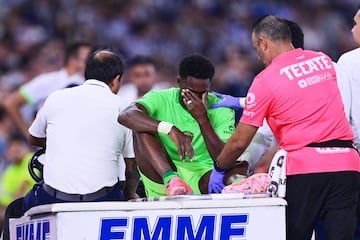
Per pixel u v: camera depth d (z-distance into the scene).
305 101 17.31
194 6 62.47
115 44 59.06
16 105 29.23
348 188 17.38
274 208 16.25
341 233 17.39
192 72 18.59
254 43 18.11
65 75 28.52
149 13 61.66
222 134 19.19
